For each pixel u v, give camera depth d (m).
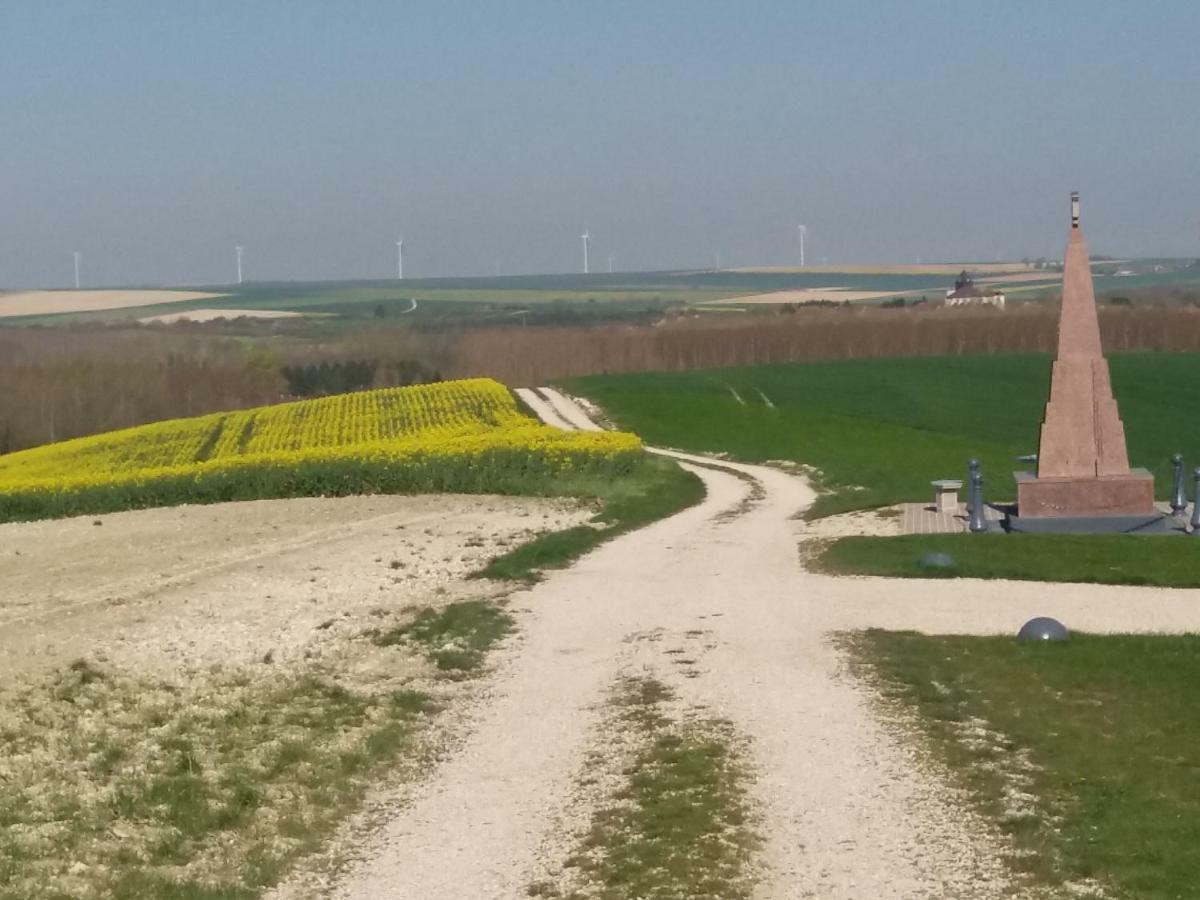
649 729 16.48
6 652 22.95
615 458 49.44
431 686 19.72
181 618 25.77
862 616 23.12
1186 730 15.43
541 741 16.45
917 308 125.62
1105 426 33.88
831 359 108.31
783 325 112.75
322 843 13.15
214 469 49.00
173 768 15.70
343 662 21.45
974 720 16.25
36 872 12.29
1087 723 15.87
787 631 22.05
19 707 18.95
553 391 93.25
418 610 25.66
